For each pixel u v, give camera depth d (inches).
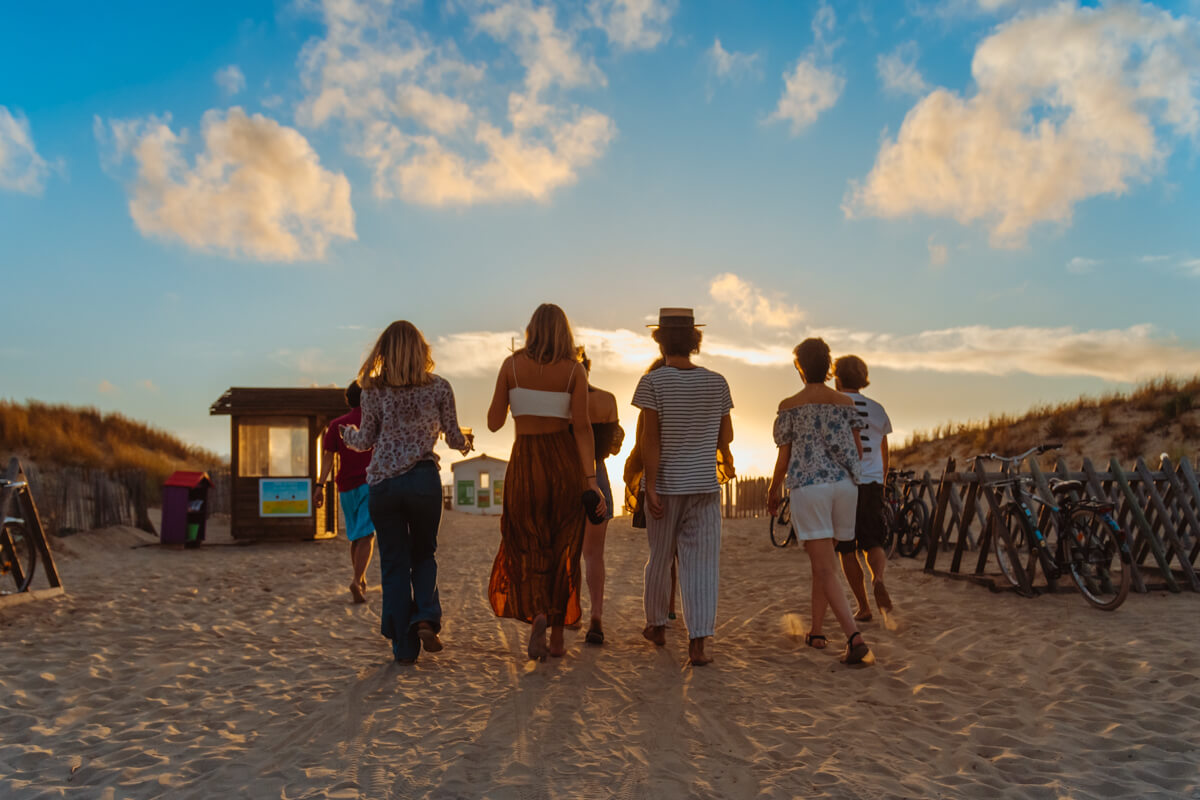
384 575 208.8
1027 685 180.4
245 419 579.5
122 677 195.8
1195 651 197.2
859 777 132.2
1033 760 138.2
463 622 268.7
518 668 200.2
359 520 307.9
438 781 130.5
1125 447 772.0
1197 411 769.6
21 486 307.0
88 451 872.3
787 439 217.8
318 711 166.9
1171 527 292.8
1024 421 928.9
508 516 201.3
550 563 200.5
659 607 222.8
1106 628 228.4
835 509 211.9
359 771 134.8
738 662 206.8
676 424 203.6
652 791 126.9
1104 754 140.3
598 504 198.2
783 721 160.7
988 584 295.1
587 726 156.6
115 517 596.1
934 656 207.6
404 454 201.9
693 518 206.7
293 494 575.5
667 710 166.7
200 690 183.6
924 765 138.0
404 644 204.7
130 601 309.4
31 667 203.0
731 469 215.5
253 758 141.4
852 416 215.6
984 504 413.7
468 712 164.7
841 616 204.1
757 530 599.5
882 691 180.4
